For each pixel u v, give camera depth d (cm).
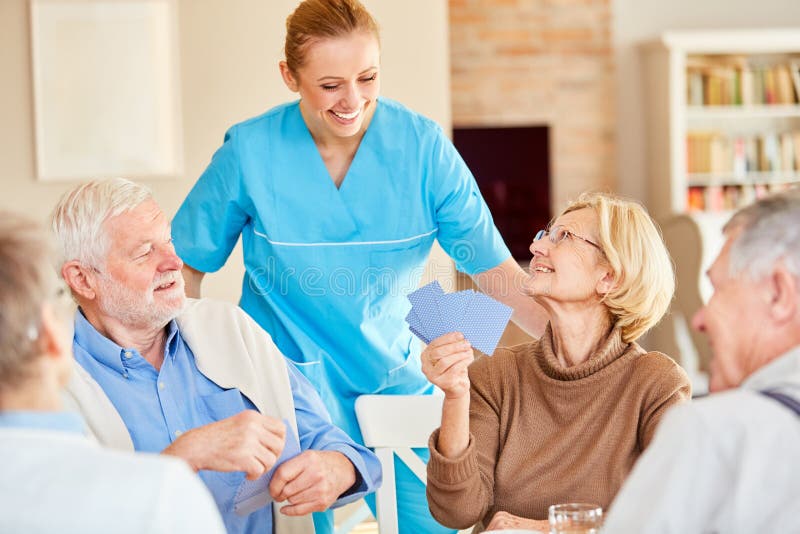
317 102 221
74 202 176
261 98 409
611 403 177
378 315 242
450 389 165
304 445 189
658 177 687
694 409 109
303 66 218
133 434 176
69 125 411
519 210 680
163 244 179
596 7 686
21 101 411
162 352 186
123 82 409
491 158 681
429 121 239
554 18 686
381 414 211
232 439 155
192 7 406
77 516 95
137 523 96
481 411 184
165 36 407
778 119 709
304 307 240
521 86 687
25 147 412
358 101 220
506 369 186
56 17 408
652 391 175
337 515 351
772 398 108
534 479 176
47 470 97
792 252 114
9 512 95
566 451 176
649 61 689
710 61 689
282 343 243
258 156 236
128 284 175
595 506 137
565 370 178
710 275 122
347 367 243
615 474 173
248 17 406
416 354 252
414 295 166
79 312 181
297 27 217
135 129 410
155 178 412
